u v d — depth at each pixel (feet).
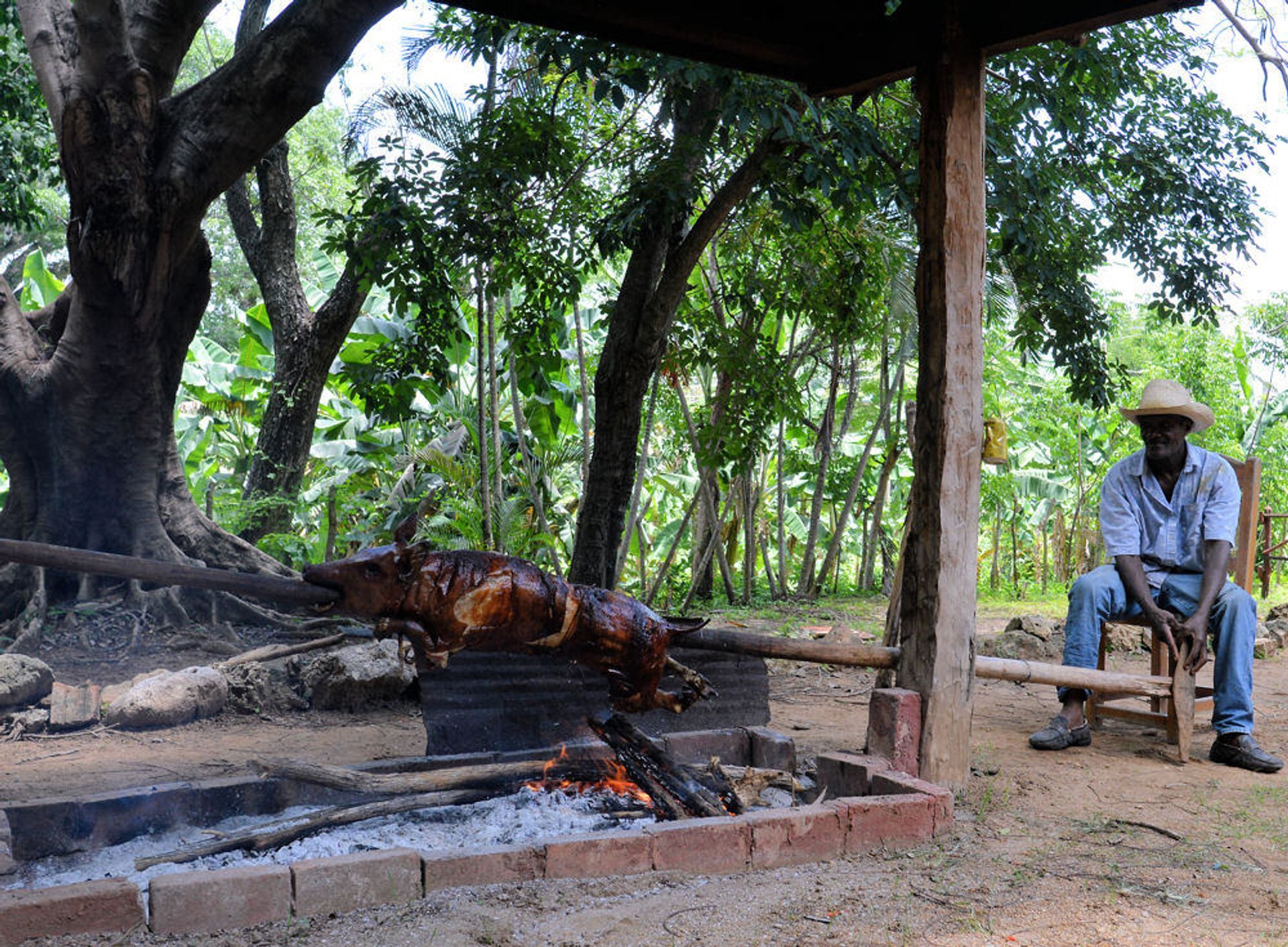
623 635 12.98
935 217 15.19
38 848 11.98
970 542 15.38
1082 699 19.20
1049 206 28.43
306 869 10.04
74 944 9.20
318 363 39.86
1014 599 53.36
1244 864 12.25
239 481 45.39
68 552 10.86
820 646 14.97
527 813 13.53
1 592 26.71
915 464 15.44
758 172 26.99
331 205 70.64
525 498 39.22
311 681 21.90
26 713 19.63
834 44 17.15
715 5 16.06
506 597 12.32
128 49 23.67
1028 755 18.17
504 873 10.88
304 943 9.42
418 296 27.32
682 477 52.01
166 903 9.50
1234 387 64.59
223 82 24.63
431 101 30.86
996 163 26.05
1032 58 26.17
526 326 31.24
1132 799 15.30
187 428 46.39
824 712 22.84
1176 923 10.30
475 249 26.05
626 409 29.78
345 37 24.43
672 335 36.09
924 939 9.80
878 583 59.00
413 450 40.63
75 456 27.48
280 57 24.23
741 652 14.48
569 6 15.01
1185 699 17.92
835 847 12.41
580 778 14.55
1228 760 17.75
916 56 15.67
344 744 18.79
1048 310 30.58
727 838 11.79
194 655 25.89
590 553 29.99
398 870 10.44
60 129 24.53
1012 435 61.26
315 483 47.44
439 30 26.45
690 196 26.13
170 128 24.85
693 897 10.80
